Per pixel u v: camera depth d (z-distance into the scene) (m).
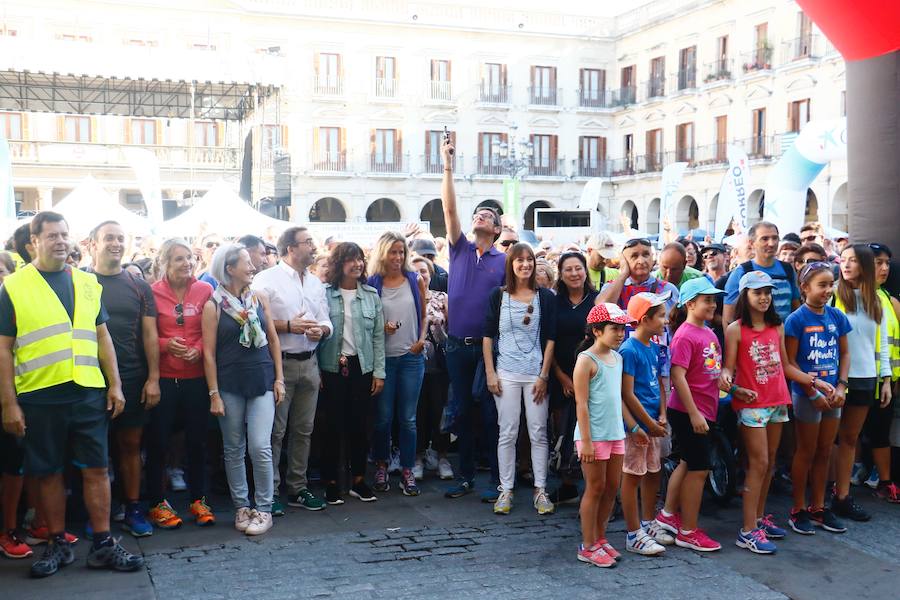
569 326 5.85
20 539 5.02
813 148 11.41
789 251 7.29
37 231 4.55
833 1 6.12
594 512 4.76
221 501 6.06
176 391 5.34
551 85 39.09
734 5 32.81
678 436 5.11
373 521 5.54
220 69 24.50
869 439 6.20
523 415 6.48
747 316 5.14
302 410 5.82
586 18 39.31
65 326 4.55
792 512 5.45
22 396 4.49
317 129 35.91
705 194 34.50
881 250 6.13
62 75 23.44
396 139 37.09
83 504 5.54
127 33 33.06
